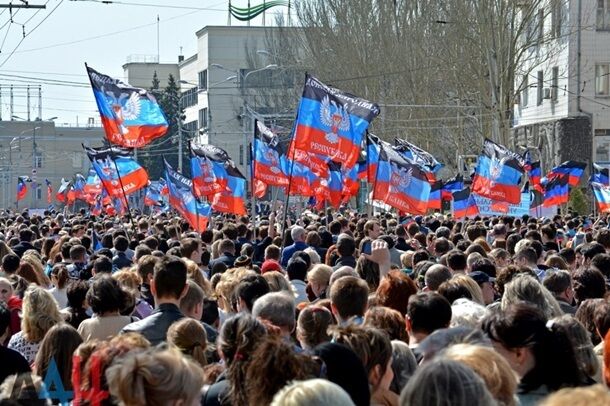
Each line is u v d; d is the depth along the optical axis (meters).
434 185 36.91
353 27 67.50
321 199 27.66
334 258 17.66
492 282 13.56
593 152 62.62
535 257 15.33
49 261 20.31
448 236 22.19
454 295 10.62
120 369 5.69
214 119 117.38
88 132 133.50
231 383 6.88
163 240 22.09
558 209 46.69
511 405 6.11
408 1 64.25
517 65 58.00
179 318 9.94
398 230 21.64
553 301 9.84
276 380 6.31
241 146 114.62
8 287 12.21
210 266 17.91
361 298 9.49
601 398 4.32
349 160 20.78
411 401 4.96
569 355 7.04
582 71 62.31
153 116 23.47
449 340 7.70
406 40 64.06
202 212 30.14
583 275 11.65
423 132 63.50
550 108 65.12
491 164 30.64
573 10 61.88
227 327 7.30
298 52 84.94
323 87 20.69
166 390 5.60
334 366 6.84
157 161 110.81
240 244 21.28
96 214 49.47
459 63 57.53
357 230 24.62
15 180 127.44
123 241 19.11
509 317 7.05
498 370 6.12
